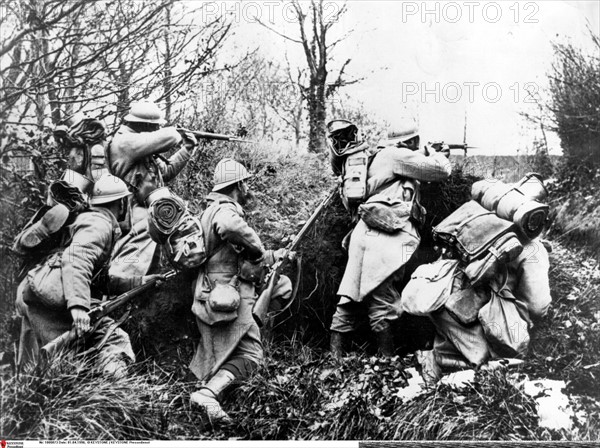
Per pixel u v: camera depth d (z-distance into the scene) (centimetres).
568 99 498
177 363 421
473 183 459
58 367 397
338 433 404
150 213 414
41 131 448
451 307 420
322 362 429
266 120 511
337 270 450
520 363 422
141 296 425
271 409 408
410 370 425
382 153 447
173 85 498
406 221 438
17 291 417
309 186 478
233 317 414
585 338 430
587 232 479
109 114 483
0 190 441
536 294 430
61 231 415
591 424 404
